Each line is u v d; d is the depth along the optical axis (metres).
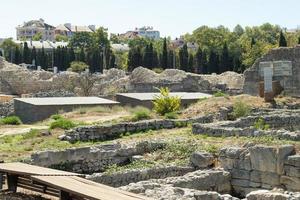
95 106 47.69
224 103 39.78
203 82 69.69
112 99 60.00
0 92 79.50
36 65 118.38
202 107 39.19
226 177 20.12
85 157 23.72
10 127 39.78
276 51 48.94
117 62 138.50
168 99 41.00
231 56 113.56
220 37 154.12
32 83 79.38
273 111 35.97
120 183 19.86
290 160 19.23
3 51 153.25
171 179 18.48
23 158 23.75
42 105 46.16
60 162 23.25
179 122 33.25
